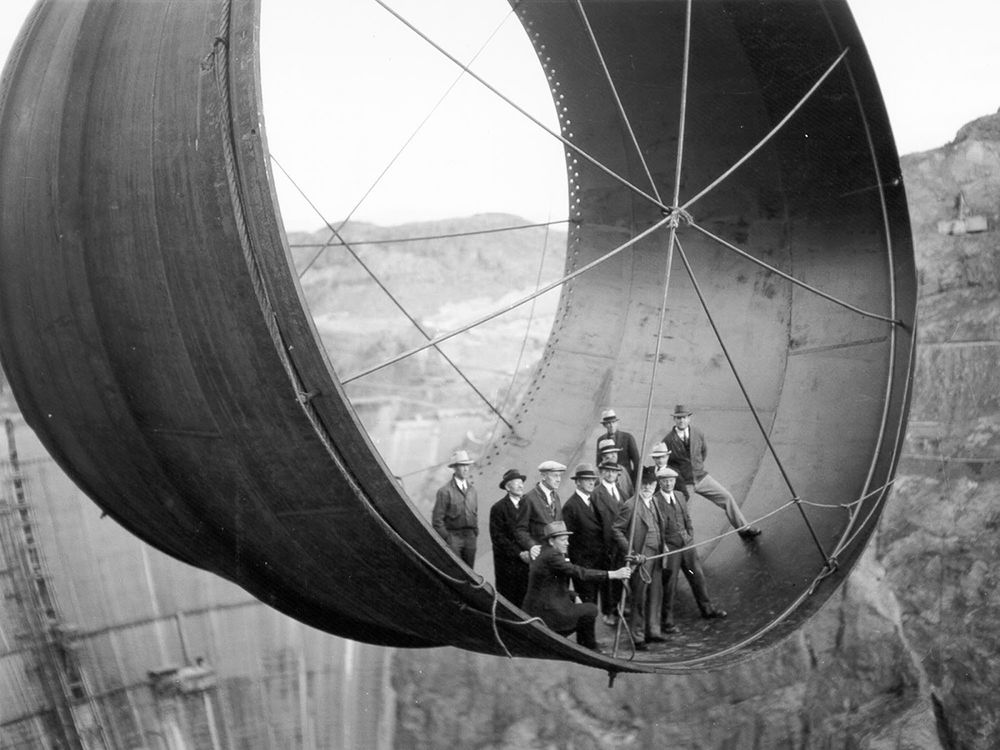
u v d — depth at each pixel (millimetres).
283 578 10492
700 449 13633
